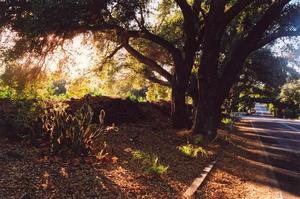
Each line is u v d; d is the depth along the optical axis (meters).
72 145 9.77
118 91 31.45
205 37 18.86
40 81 16.92
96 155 10.44
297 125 51.84
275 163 15.51
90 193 7.81
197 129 18.84
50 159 9.05
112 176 9.13
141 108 21.69
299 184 11.73
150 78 30.33
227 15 18.48
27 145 9.69
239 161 15.14
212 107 18.91
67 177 8.28
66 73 20.33
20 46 15.41
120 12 16.70
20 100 10.64
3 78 15.41
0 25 14.58
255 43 18.86
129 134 15.22
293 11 19.52
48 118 10.58
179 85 21.36
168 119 23.19
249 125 48.38
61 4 13.26
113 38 20.48
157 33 26.44
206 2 23.92
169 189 9.42
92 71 23.80
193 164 12.88
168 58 27.47
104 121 15.72
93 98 17.30
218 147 17.39
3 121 9.93
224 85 19.06
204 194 9.71
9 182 7.33
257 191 10.62
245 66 37.94
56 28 14.40
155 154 12.96
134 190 8.64
